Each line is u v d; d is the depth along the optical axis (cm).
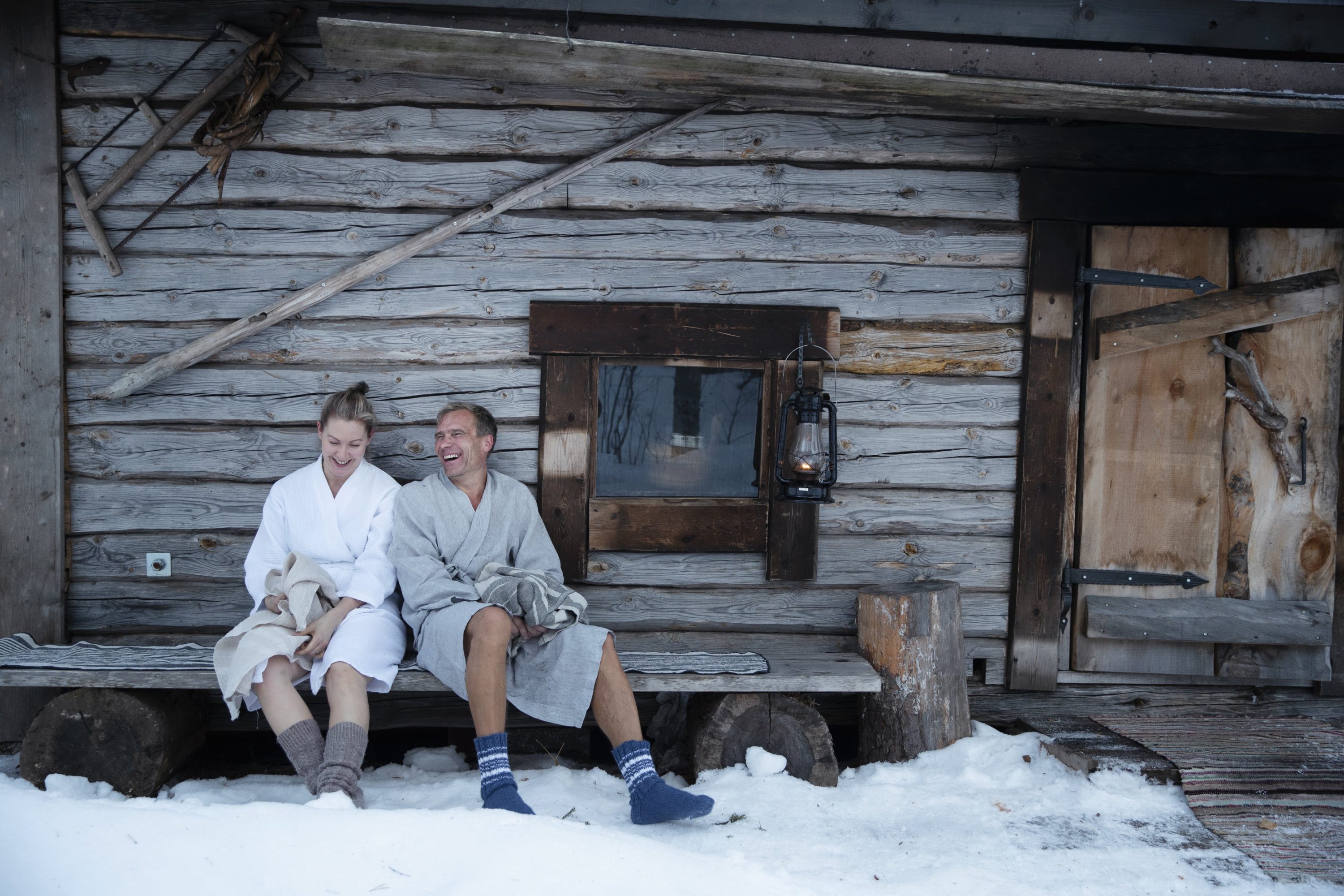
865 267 380
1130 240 386
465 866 223
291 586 305
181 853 220
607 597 379
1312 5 322
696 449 384
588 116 368
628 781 289
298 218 362
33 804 234
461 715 370
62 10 348
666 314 371
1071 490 392
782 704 329
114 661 313
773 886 237
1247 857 274
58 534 356
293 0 351
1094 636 389
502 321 370
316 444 368
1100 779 322
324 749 285
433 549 329
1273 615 389
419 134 363
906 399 384
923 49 315
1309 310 382
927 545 388
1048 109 345
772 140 373
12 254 349
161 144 352
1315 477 391
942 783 326
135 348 360
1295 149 386
